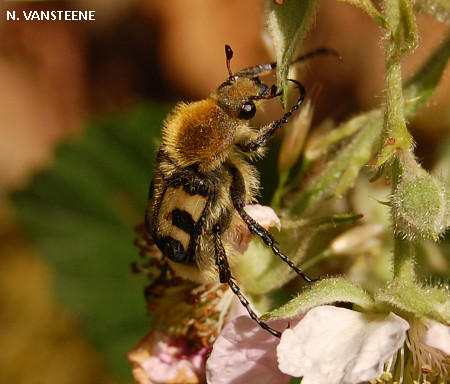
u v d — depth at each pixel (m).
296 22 0.09
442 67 0.10
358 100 0.14
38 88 0.17
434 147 0.13
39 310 0.14
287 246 0.10
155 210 0.10
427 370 0.09
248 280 0.10
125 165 0.13
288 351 0.09
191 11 0.16
